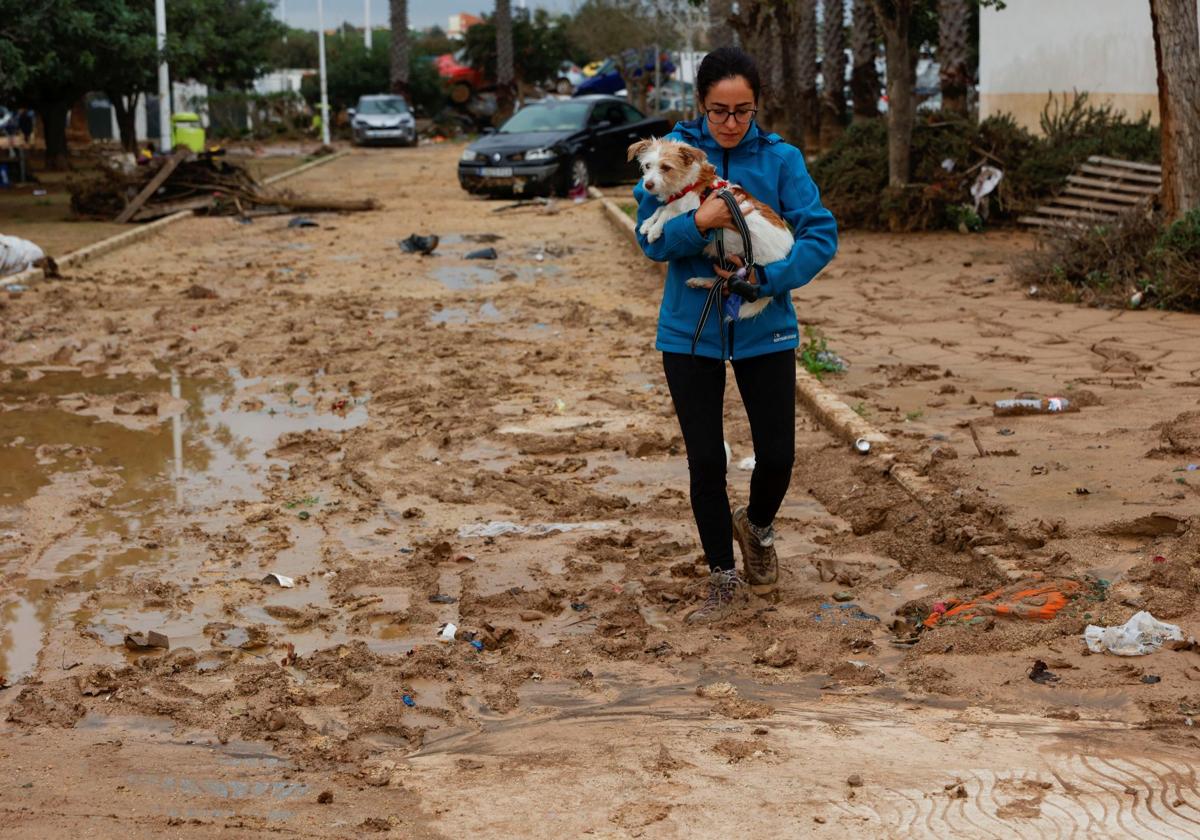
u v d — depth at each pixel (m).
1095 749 3.60
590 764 3.70
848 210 19.12
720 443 4.93
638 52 49.47
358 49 65.94
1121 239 12.70
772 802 3.38
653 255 4.66
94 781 3.71
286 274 15.02
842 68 39.06
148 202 21.36
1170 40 12.52
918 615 4.97
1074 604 4.73
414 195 25.67
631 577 5.46
